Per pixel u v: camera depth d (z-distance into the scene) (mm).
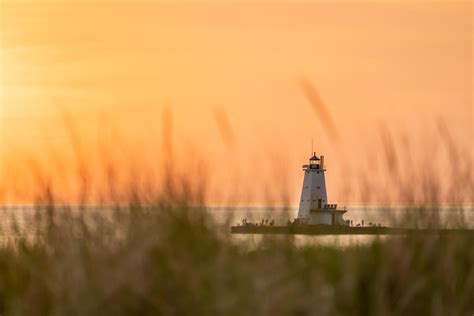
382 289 28250
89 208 29328
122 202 29188
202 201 28906
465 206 31000
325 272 29156
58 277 26453
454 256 30016
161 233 26812
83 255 27062
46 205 29938
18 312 26703
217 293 25891
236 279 26422
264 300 25641
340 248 30516
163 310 25547
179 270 25969
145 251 26109
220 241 28172
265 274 26469
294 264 28422
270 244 29016
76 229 28719
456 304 29141
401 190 30734
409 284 28750
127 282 25625
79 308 25469
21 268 28797
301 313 26469
